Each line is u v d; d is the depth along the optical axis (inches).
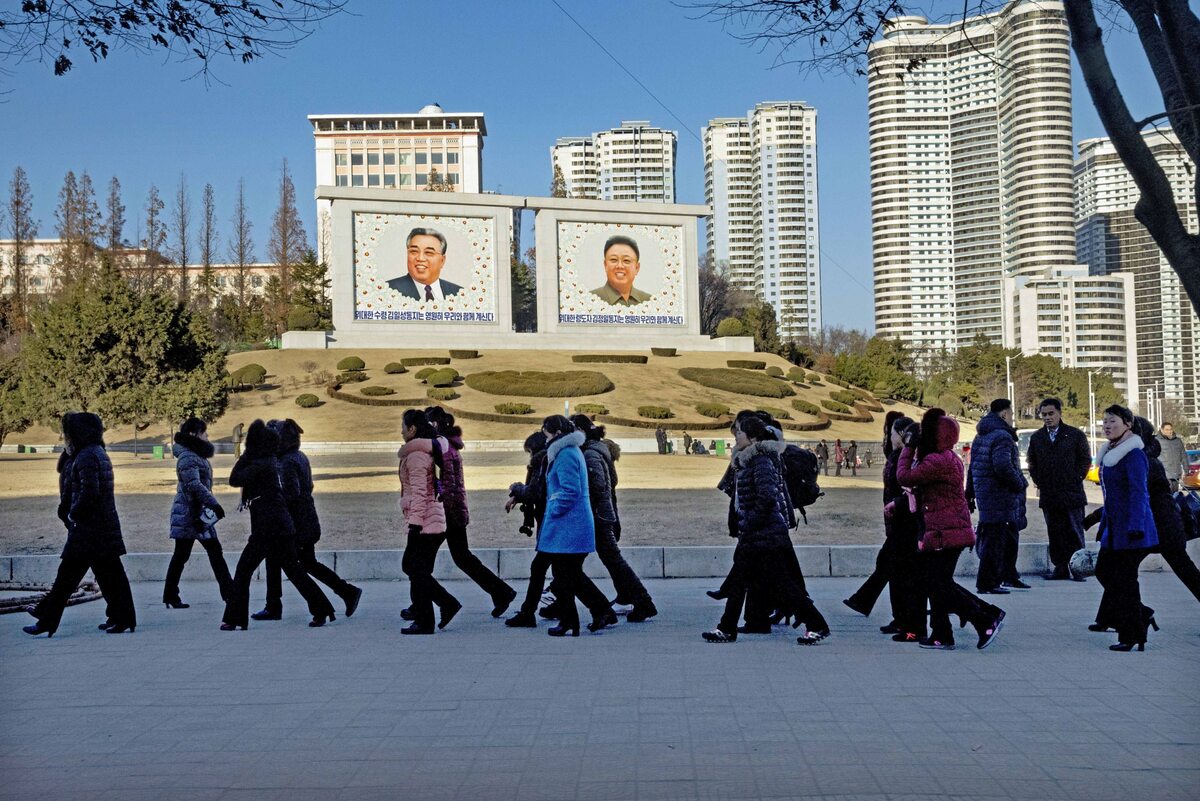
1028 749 205.0
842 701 246.4
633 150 6018.7
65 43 262.7
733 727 223.0
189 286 3895.2
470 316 2615.7
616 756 202.7
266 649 322.0
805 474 358.0
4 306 3230.8
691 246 2817.4
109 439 2101.4
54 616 350.3
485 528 674.2
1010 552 434.3
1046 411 458.0
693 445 1914.4
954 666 287.1
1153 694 252.4
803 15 287.0
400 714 238.2
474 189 5428.2
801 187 5334.6
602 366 2620.6
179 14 263.0
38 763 202.7
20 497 934.4
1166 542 318.3
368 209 2556.6
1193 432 3885.3
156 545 601.3
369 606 419.2
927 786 182.4
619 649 316.8
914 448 322.0
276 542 361.1
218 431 2064.5
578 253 2716.5
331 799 179.3
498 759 201.6
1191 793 177.8
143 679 278.8
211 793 183.2
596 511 363.3
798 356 3858.3
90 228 3511.3
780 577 321.4
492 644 328.2
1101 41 234.2
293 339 2596.0
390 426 2043.6
